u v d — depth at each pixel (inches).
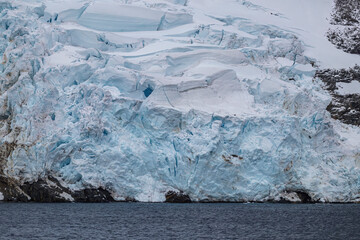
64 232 6456.7
